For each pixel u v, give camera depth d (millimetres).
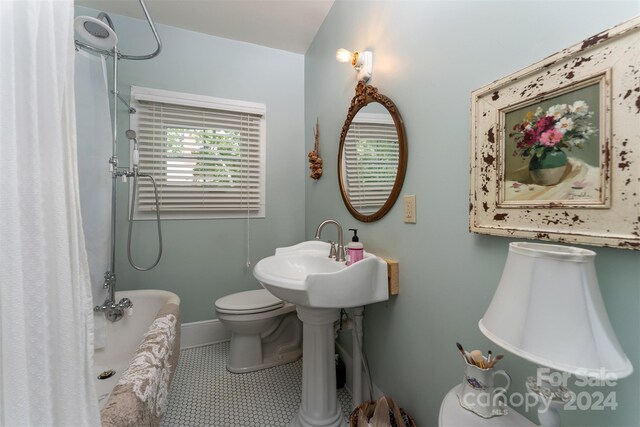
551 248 564
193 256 2035
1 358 477
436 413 968
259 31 2012
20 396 487
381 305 1271
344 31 1592
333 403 1289
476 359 702
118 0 1712
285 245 2289
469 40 818
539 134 627
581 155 553
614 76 499
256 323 1667
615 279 523
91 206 1509
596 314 439
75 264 563
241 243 2160
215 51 2061
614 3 510
